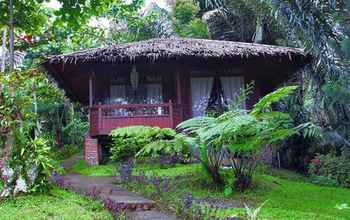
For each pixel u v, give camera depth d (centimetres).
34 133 626
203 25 2267
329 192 803
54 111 1889
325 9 1045
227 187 713
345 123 1172
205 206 533
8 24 931
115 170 960
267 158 1070
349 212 611
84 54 1204
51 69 1246
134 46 1262
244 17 1867
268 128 718
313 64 1225
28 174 576
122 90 1378
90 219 479
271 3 1079
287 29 1136
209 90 1375
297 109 1305
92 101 1284
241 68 1392
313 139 1246
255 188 748
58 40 1473
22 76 606
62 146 1905
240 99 965
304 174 1153
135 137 1012
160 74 1389
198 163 989
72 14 867
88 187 735
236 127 641
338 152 1156
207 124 719
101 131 1223
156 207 589
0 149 575
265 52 1225
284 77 1512
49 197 566
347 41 990
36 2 944
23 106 601
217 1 1795
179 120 1270
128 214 542
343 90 1038
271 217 543
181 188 728
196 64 1373
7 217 466
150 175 816
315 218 549
